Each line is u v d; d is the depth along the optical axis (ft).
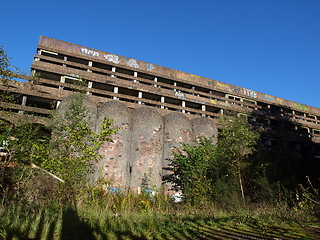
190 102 144.36
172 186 68.59
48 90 106.73
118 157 74.38
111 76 132.05
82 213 22.63
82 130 34.09
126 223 19.58
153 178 76.33
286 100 182.91
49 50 120.06
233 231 17.58
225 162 49.03
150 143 81.00
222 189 41.19
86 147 33.58
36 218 17.57
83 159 32.14
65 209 23.11
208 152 53.11
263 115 162.91
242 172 48.60
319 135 181.47
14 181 26.99
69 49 124.47
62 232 15.20
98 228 17.16
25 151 31.68
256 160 55.57
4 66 34.63
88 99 80.74
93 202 30.14
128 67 135.54
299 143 161.68
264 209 28.66
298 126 180.45
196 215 27.45
